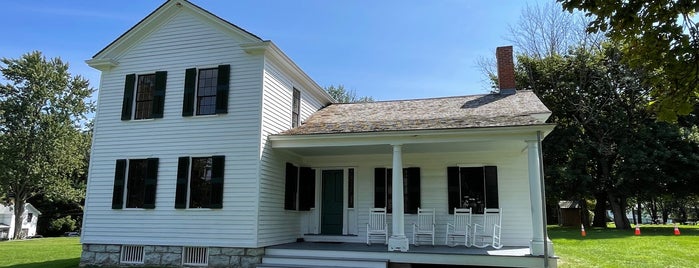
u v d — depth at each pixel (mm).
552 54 25484
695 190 22812
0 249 16156
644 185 22562
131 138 11680
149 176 11250
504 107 12297
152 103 11805
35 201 39312
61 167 34219
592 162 23875
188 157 11109
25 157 32125
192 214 10852
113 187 11500
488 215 11148
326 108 15266
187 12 11984
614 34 4066
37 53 33406
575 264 10680
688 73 3797
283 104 12164
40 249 16078
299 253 10414
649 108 4426
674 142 21938
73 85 35188
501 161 12188
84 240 11445
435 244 11992
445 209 12266
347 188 13078
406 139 10375
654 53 3896
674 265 10516
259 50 11094
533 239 9281
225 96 11125
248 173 10648
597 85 23281
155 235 11000
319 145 11000
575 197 23828
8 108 31625
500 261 9250
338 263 9883
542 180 9375
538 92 24859
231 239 10477
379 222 11414
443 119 11242
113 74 12281
